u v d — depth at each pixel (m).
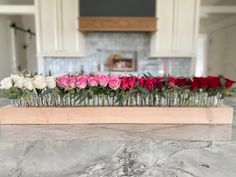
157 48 3.52
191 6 3.42
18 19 5.59
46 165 0.87
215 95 1.18
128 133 1.01
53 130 1.05
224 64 5.27
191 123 1.15
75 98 1.15
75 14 3.40
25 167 0.86
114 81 1.10
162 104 1.18
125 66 3.91
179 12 3.43
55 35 3.48
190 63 3.68
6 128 1.08
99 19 3.35
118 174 0.81
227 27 5.10
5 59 4.73
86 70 3.84
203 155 0.87
